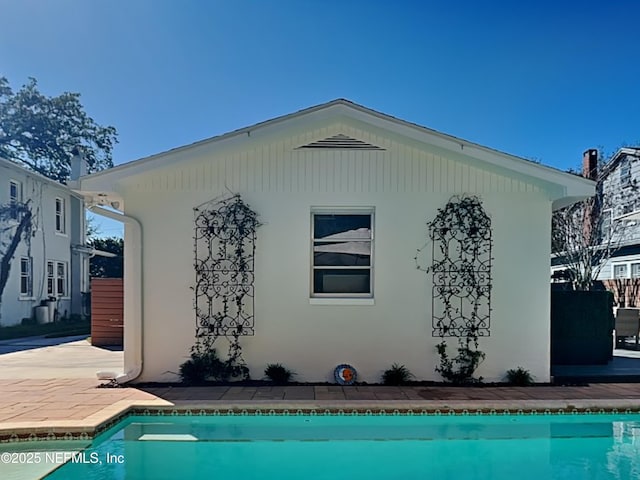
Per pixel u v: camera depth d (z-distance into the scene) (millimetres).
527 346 7141
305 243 7191
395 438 5492
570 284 16625
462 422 5844
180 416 5797
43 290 19188
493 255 7211
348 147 7262
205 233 7152
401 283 7172
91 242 28297
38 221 18938
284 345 7098
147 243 7117
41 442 4891
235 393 6383
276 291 7141
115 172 6895
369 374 7082
